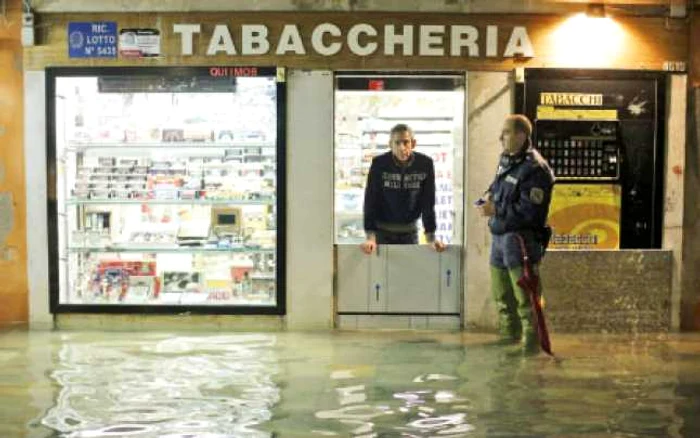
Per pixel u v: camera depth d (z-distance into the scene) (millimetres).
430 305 7922
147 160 8133
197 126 8031
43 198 7902
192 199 8086
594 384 5973
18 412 5305
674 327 7941
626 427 5027
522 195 6914
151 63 7816
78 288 8102
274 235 8023
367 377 6152
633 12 7754
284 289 7918
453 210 8031
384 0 7699
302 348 7105
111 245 8141
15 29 7859
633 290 7879
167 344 7258
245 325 7957
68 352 6941
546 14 7750
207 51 7789
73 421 5121
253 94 7926
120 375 6211
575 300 7859
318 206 7863
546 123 7816
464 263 7875
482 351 6996
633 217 7910
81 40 7809
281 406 5438
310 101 7805
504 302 7445
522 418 5195
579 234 7879
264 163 8016
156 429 4973
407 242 7938
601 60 7793
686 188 7953
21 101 7887
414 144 7898
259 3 7711
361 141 7980
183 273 8188
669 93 7840
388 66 7781
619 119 7844
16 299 8016
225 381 6043
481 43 7766
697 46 7844
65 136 8039
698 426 5051
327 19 7758
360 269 7902
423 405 5461
